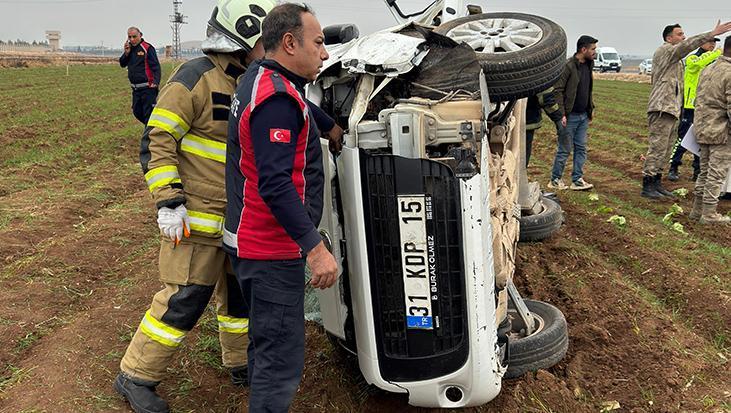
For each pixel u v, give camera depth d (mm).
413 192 3186
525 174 7070
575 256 6832
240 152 3035
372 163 3209
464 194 3156
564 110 9422
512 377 4191
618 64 55031
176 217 3379
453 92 3266
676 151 10711
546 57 4258
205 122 3502
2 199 8664
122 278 6125
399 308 3344
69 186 9758
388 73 3305
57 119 17391
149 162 3398
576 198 9477
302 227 2877
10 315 5082
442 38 3371
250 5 3430
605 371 4574
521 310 4512
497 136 4617
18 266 6098
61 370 4281
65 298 5551
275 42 2973
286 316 3146
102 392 4047
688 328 5332
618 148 14461
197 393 4156
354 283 3396
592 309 5523
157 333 3662
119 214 8211
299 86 3059
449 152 3160
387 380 3451
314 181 3121
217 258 3666
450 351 3359
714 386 4414
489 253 3318
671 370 4547
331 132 3367
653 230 7832
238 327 4098
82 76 36812
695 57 10195
